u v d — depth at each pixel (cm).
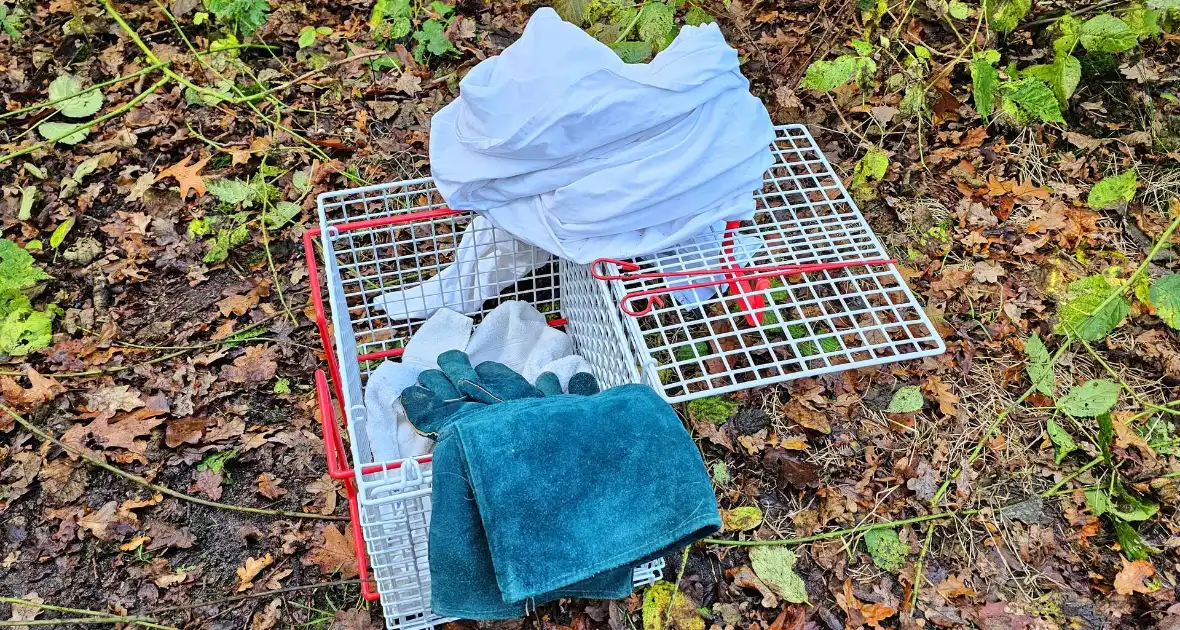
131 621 188
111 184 267
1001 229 266
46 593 192
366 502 140
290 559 200
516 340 218
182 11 312
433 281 231
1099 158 282
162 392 223
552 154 178
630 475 145
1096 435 226
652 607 194
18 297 233
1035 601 200
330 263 184
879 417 229
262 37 308
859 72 248
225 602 193
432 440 190
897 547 206
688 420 226
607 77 172
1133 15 268
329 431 147
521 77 173
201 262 252
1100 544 209
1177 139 283
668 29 266
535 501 139
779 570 200
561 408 148
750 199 195
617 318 183
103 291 243
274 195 266
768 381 169
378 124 289
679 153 180
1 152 271
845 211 267
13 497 203
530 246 221
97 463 207
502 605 151
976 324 246
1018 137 286
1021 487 219
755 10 323
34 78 292
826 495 215
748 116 190
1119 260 259
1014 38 311
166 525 203
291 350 236
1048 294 251
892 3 312
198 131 283
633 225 187
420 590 174
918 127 288
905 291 188
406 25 306
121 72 296
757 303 231
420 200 271
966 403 231
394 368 202
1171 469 219
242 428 219
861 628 195
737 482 218
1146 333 244
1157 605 198
